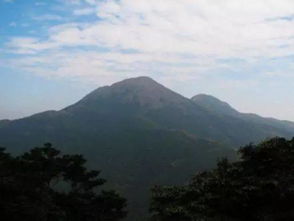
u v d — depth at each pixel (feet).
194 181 84.23
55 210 105.70
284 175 67.46
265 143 73.31
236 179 71.00
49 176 122.93
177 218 73.20
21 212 86.28
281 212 65.41
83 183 139.13
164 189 82.33
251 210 68.54
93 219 132.26
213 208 71.10
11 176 94.22
